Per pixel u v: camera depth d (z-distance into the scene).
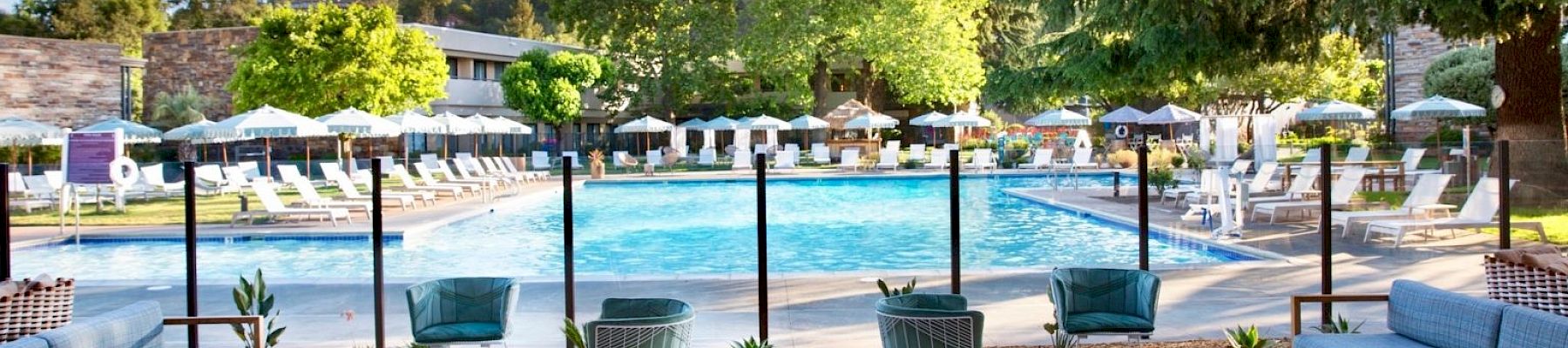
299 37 33.44
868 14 42.16
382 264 7.25
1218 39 17.48
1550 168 13.80
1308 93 40.62
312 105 33.62
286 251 15.82
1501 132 17.41
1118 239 16.66
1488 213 13.49
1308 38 18.48
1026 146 38.22
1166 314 8.54
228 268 14.16
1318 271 10.84
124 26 59.75
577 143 48.72
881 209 22.64
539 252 15.75
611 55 47.34
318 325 8.45
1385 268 11.09
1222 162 20.14
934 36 41.19
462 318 6.82
